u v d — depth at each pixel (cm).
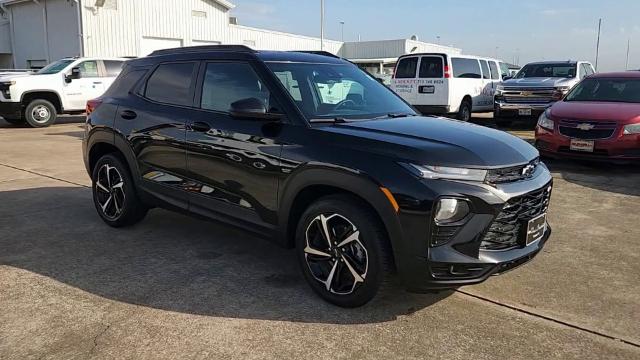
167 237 495
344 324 329
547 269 424
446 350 301
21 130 1395
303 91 394
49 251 453
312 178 344
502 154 331
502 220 319
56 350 296
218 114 416
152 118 463
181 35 2816
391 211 309
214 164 411
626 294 378
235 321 332
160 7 2683
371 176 315
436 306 356
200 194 428
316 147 346
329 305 355
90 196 648
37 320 330
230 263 430
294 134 361
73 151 1018
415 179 305
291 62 423
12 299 359
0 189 680
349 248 340
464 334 320
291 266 425
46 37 2620
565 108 852
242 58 417
